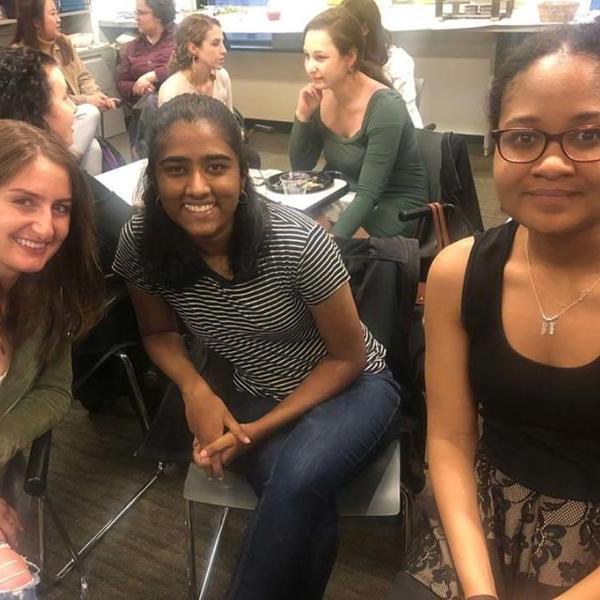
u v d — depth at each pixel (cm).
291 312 140
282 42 519
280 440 141
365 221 252
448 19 462
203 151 125
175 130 126
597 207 91
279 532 126
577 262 100
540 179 90
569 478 106
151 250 138
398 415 150
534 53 90
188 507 156
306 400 142
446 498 113
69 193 125
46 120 186
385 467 143
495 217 384
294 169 283
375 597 172
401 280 160
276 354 148
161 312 158
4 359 135
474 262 109
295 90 545
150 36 456
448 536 109
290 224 135
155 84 438
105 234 175
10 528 131
